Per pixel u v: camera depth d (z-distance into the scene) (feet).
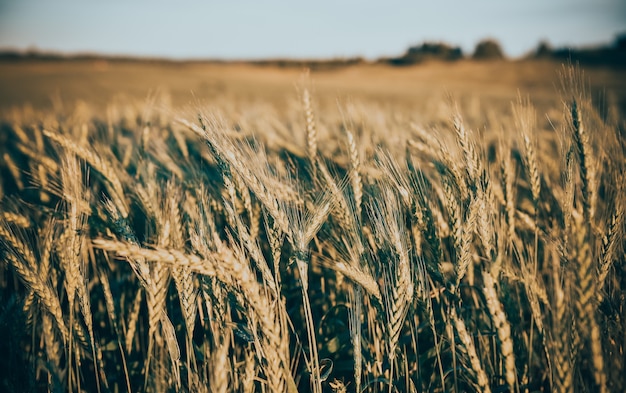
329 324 9.65
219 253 6.13
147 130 12.96
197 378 6.84
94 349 7.37
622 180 7.67
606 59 231.91
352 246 8.04
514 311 7.52
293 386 6.28
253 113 26.89
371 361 7.88
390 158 8.52
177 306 10.05
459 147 8.02
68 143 8.89
